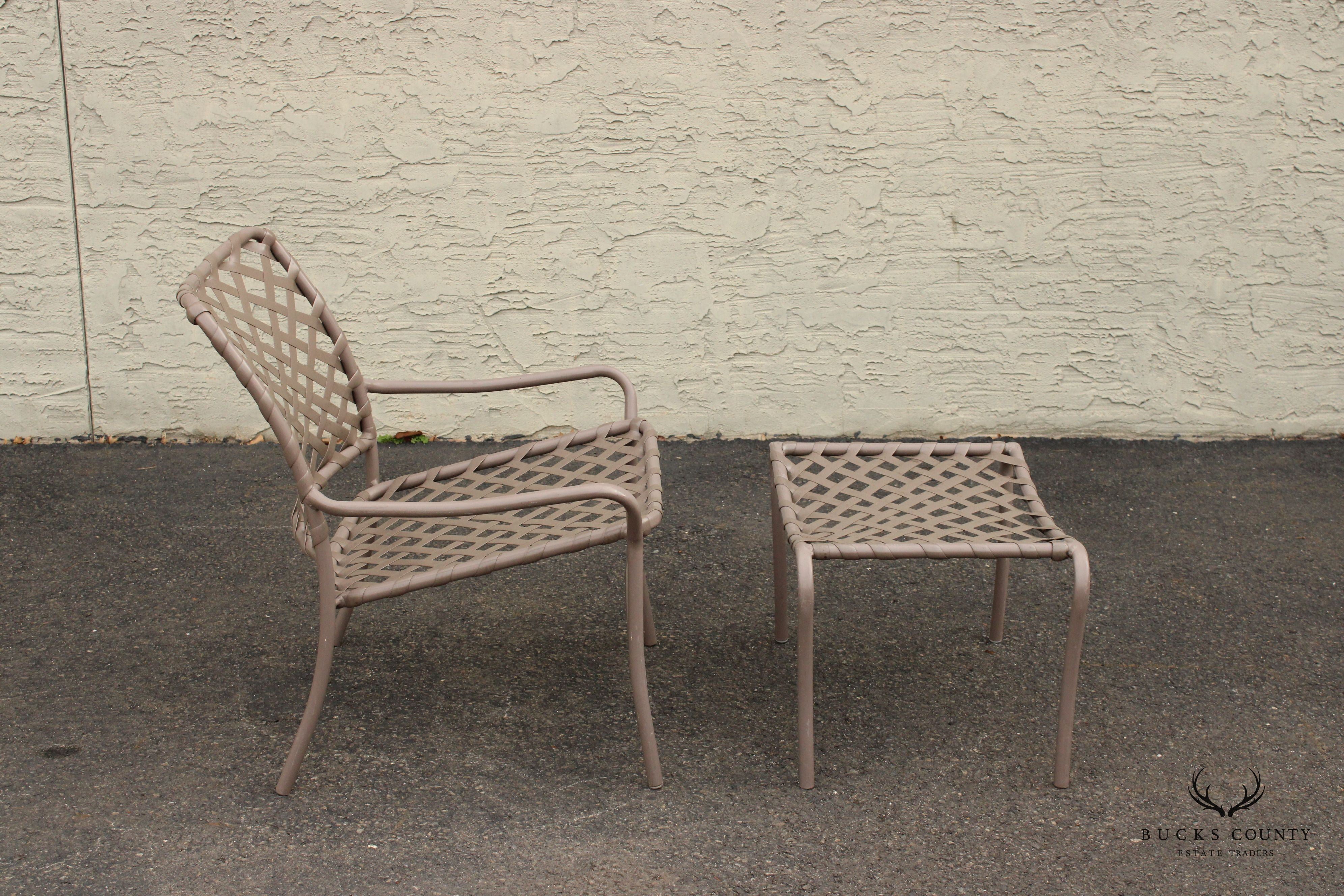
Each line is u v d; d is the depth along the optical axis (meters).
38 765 1.93
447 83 3.28
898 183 3.37
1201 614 2.53
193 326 3.46
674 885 1.67
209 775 1.92
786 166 3.36
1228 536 2.93
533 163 3.35
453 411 3.58
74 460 3.39
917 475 2.16
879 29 3.25
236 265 1.91
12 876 1.66
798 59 3.28
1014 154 3.35
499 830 1.79
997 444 2.24
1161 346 3.52
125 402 3.52
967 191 3.38
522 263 3.44
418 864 1.71
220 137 3.30
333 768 1.95
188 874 1.68
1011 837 1.79
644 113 3.31
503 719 2.11
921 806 1.86
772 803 1.87
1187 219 3.40
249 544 2.85
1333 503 3.12
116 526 2.93
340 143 3.32
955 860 1.73
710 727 2.09
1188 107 3.30
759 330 3.51
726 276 3.46
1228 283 3.45
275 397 1.77
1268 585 2.67
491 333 3.50
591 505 2.08
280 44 3.24
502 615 2.54
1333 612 2.54
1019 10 3.23
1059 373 3.55
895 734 2.07
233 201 3.36
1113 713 2.14
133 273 3.40
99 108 3.26
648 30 3.25
